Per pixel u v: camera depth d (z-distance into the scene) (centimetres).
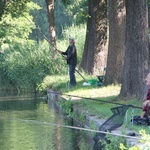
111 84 3078
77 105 2630
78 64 4638
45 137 2083
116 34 3073
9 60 4516
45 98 3766
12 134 2172
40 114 2780
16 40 5000
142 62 2538
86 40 4138
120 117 1814
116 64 3072
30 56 4412
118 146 1631
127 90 2553
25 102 3484
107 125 1817
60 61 4319
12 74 4397
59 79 3909
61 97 3005
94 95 2862
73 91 3103
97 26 3881
